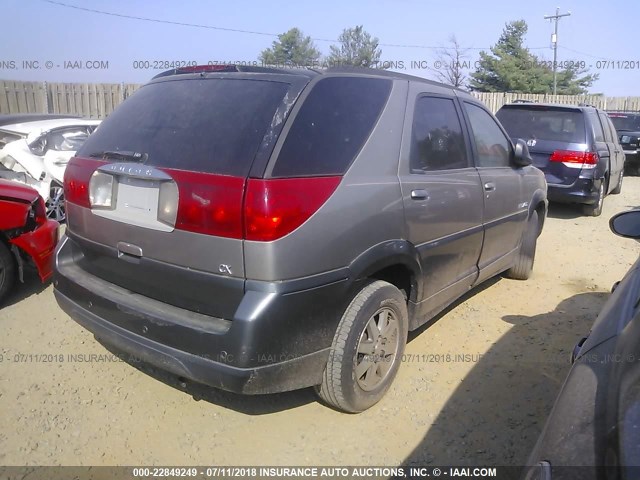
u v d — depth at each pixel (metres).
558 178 9.16
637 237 3.15
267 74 3.11
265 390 2.80
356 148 3.14
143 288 3.11
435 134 3.89
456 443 3.21
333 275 2.93
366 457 3.07
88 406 3.43
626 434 1.46
